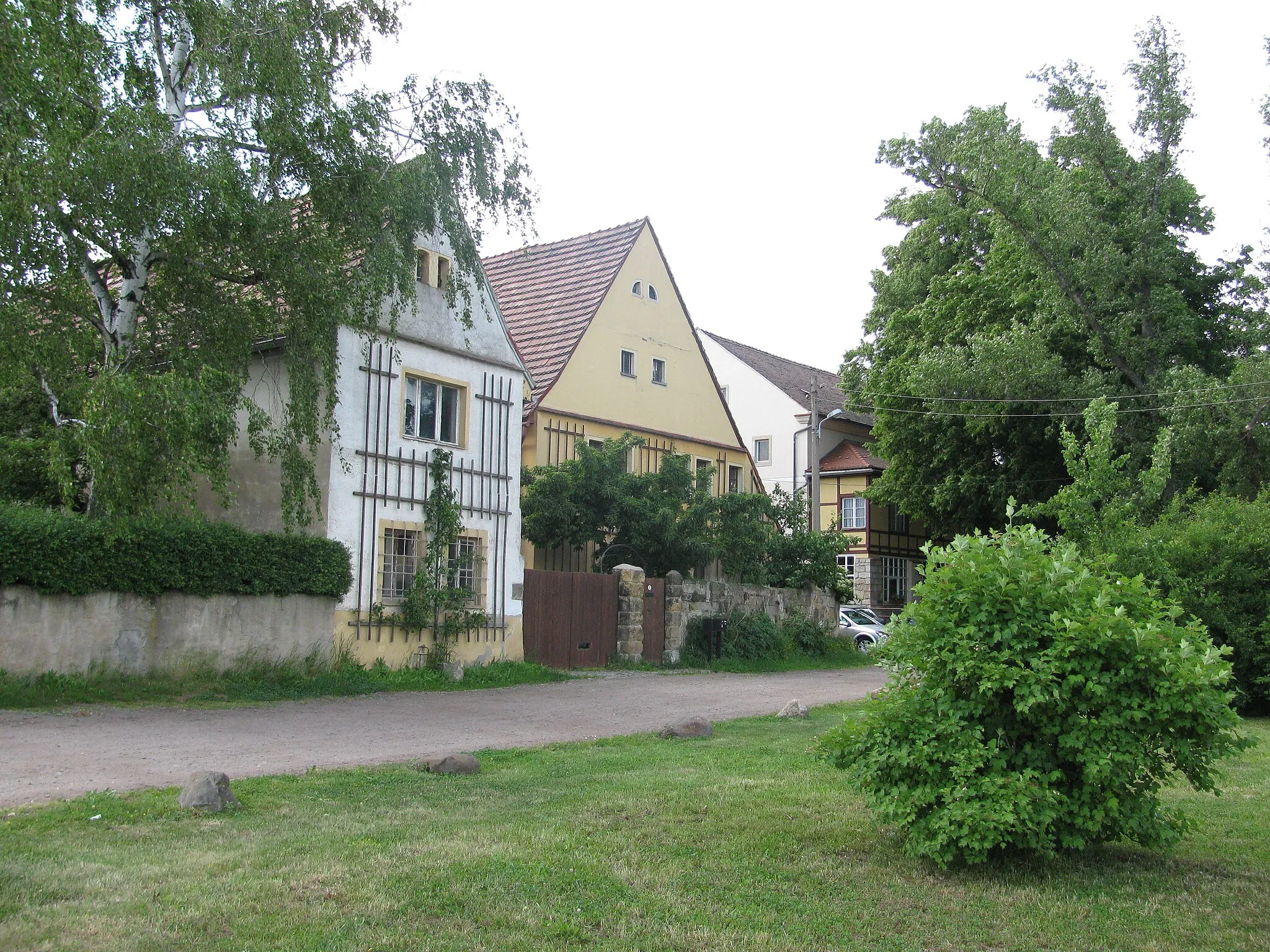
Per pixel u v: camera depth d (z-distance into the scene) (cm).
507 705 1611
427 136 1738
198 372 1468
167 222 1390
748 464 3250
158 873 607
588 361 2736
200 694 1521
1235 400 2586
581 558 2578
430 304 1989
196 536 1541
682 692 1861
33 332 1383
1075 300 2848
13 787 855
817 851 709
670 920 562
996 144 2817
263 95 1478
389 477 1870
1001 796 649
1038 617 686
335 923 536
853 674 2450
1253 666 1741
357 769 980
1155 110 2952
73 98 1336
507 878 621
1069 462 1897
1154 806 676
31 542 1363
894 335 3656
